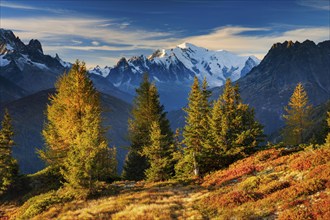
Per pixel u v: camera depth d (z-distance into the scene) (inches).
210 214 855.1
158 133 1542.8
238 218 752.3
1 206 1606.8
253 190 967.0
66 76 1553.9
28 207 1245.1
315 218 641.0
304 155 1142.3
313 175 879.1
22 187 1768.0
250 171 1224.2
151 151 1536.7
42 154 1578.5
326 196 721.0
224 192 1033.5
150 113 1798.7
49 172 1729.8
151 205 1007.0
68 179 1253.1
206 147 1518.2
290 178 960.3
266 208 780.6
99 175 1296.8
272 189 898.1
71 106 1450.5
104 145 1328.7
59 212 1083.3
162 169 1521.9
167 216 877.8
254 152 1568.7
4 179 1724.9
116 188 1374.3
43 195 1368.1
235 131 1566.2
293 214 677.3
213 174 1409.9
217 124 1555.1
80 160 1230.9
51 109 1529.3
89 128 1284.4
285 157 1250.6
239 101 1643.7
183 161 1535.4
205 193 1109.7
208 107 1588.3
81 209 1079.0
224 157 1531.7
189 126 1562.5
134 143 1862.7
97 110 1515.7
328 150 1069.1
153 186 1378.0
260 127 1610.5
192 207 957.8
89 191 1235.9
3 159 1774.1
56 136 1537.9
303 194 783.1
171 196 1148.5
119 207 1033.5
